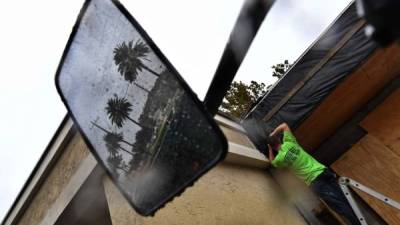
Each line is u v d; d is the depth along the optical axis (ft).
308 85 14.60
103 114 4.02
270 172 14.71
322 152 19.43
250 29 2.50
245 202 10.79
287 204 13.78
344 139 18.83
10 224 12.92
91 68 4.08
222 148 2.81
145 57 3.40
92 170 8.45
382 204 15.46
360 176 17.01
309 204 14.39
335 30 13.73
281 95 15.34
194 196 8.75
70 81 4.40
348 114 18.29
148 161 3.58
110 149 4.02
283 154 13.37
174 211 7.79
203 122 2.96
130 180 3.83
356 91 16.19
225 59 2.79
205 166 2.96
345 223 14.40
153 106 3.45
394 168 15.97
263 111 15.85
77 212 10.06
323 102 15.64
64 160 10.68
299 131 17.29
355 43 13.32
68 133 10.43
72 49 4.33
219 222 8.87
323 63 14.12
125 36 3.57
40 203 11.39
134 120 3.67
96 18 3.92
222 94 3.13
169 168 3.36
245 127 16.19
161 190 3.45
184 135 3.16
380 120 17.72
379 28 1.50
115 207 7.89
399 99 17.31
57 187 10.50
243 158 12.54
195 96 2.98
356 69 14.11
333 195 12.30
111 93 3.87
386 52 14.14
